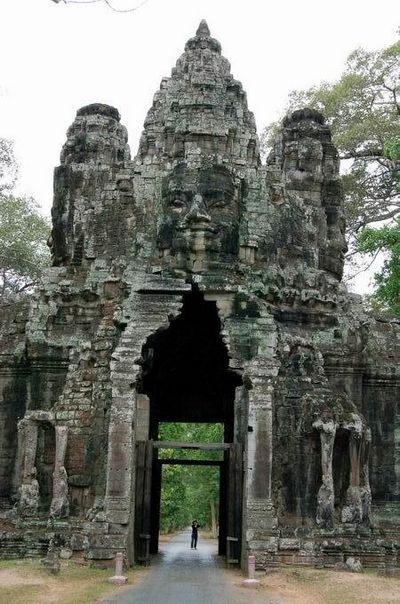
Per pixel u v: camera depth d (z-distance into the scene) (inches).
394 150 938.1
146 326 732.7
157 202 824.9
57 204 914.7
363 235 933.8
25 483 744.3
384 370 860.6
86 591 530.0
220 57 895.1
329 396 740.0
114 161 925.8
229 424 971.9
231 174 816.9
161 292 751.7
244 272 792.9
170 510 1996.8
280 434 725.3
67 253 880.9
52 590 529.3
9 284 1589.6
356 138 1328.7
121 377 712.4
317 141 941.2
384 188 1376.7
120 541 666.2
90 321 823.7
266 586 574.9
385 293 975.0
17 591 520.4
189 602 495.2
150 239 808.9
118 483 686.5
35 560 675.4
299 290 830.5
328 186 938.1
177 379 999.0
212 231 779.4
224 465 938.1
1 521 747.4
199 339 927.0
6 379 847.7
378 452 842.8
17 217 1558.8
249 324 745.0
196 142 831.1
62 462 729.6
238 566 713.0
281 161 967.6
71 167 906.7
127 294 765.3
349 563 663.1
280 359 749.9
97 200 859.4
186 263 770.8
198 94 852.6
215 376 987.9
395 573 652.7
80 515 722.2
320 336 827.4
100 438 731.4
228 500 742.5
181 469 2240.4
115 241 832.9
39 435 762.2
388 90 1373.0
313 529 689.6
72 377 772.6
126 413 704.4
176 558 864.3
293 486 712.4
